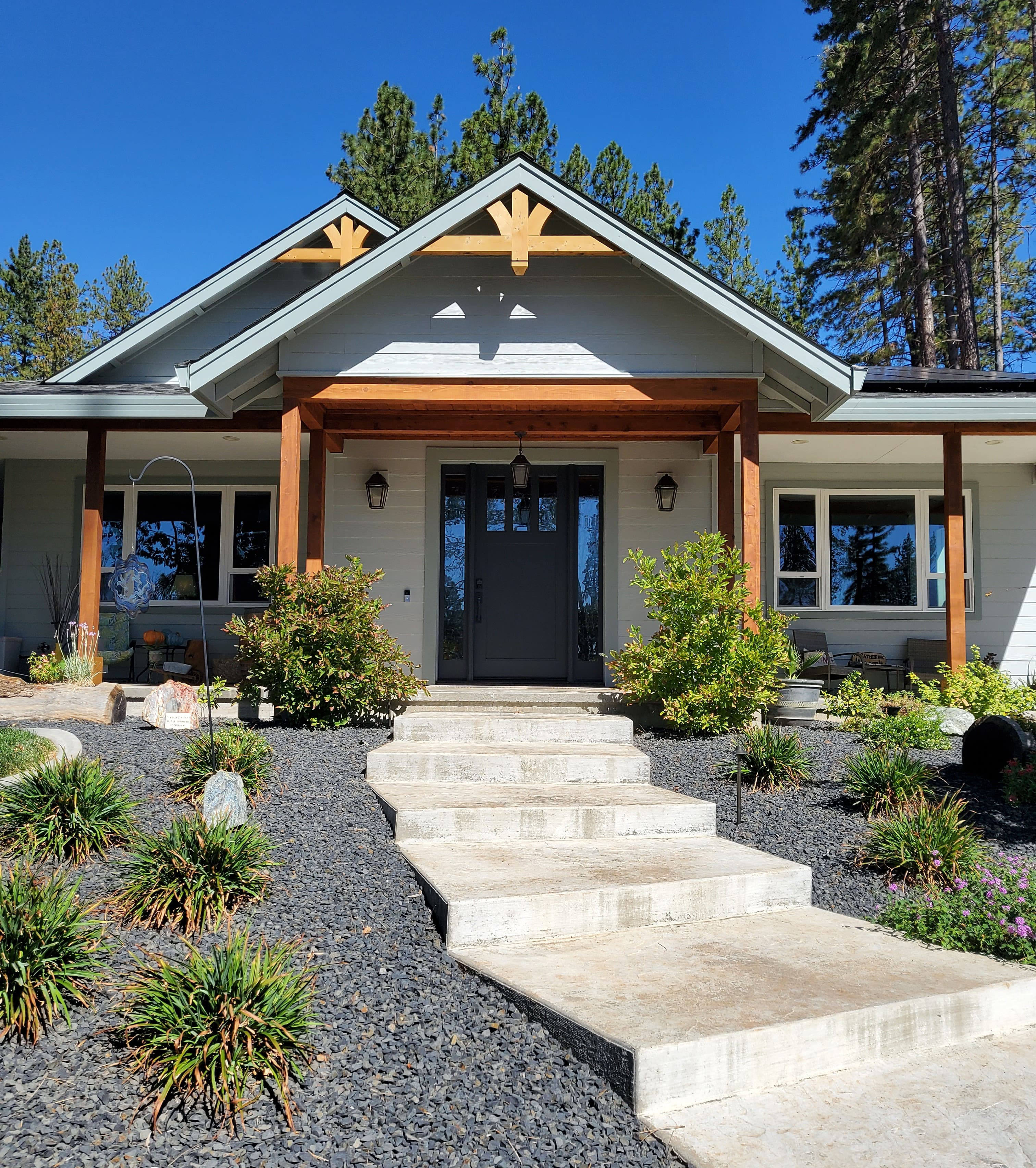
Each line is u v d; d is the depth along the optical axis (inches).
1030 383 374.9
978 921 164.6
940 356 1023.0
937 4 765.9
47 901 132.5
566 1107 112.3
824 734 315.3
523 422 385.4
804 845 210.4
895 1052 132.0
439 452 430.9
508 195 319.9
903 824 200.2
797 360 312.3
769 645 303.1
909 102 774.5
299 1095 111.7
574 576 432.5
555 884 164.7
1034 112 834.2
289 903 160.4
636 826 208.1
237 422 382.9
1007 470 475.2
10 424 381.7
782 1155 105.3
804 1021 124.7
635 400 329.1
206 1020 114.0
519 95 832.3
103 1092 110.3
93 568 376.5
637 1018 123.7
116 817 183.2
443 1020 128.4
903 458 460.8
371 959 143.6
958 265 810.2
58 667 355.9
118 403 371.9
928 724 297.7
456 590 435.2
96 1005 127.3
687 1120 112.3
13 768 221.5
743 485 327.9
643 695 310.7
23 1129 103.0
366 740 280.5
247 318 490.3
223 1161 101.2
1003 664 466.3
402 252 313.0
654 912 166.1
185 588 477.1
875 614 471.2
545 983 135.9
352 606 303.6
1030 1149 108.6
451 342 329.7
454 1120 108.3
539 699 348.5
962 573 378.6
